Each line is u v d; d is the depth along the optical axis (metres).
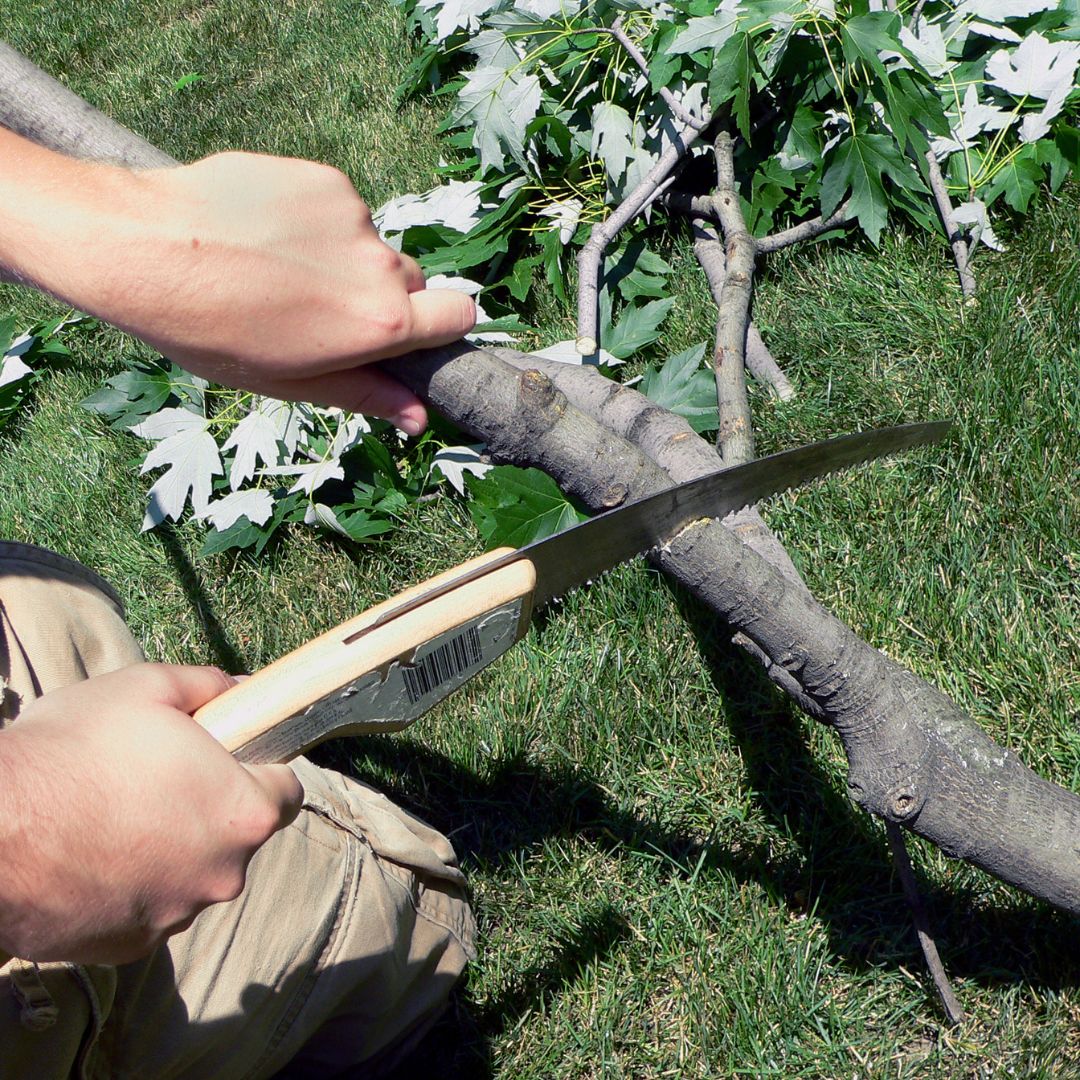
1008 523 2.30
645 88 3.24
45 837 0.87
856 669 1.48
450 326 1.09
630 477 1.33
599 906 1.95
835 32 2.89
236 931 1.44
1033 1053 1.66
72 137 1.17
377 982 1.62
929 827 1.52
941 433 1.74
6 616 1.28
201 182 1.01
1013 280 2.74
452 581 1.16
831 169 2.90
